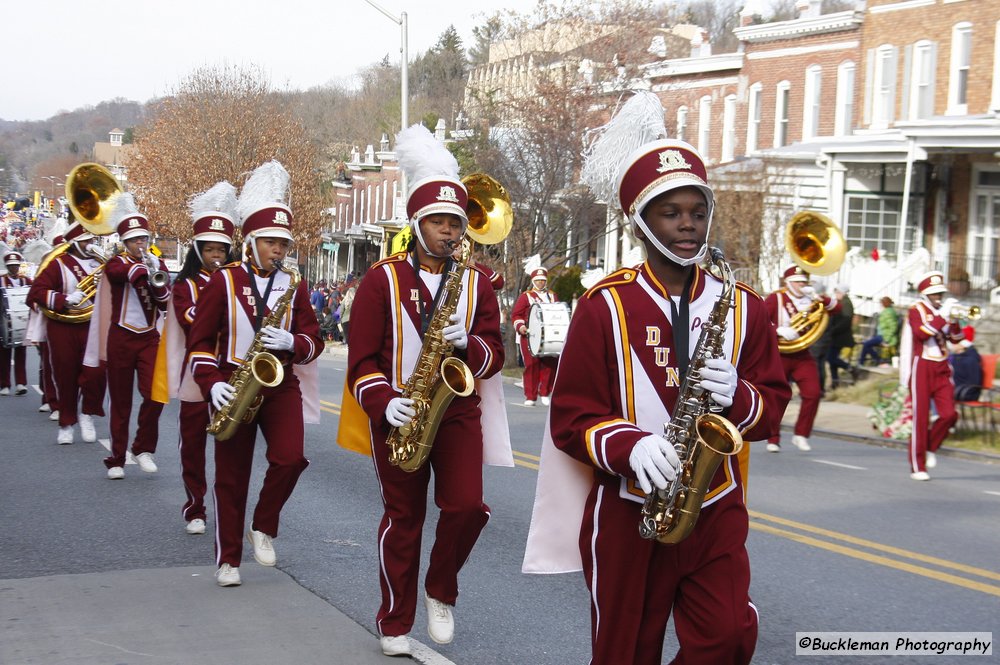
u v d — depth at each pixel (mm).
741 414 3688
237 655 5422
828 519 8938
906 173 23719
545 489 3947
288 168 48562
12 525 8242
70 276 11734
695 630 3650
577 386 3773
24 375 16984
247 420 6398
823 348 18297
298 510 8789
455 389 5129
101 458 11195
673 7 37125
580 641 5730
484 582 6832
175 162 47344
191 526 7996
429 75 93750
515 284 24188
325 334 35188
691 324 3758
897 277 23000
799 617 6258
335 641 5637
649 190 3674
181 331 7961
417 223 5461
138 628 5832
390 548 5391
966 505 9711
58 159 189625
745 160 26406
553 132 23188
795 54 29734
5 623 5906
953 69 25672
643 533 3543
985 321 20516
